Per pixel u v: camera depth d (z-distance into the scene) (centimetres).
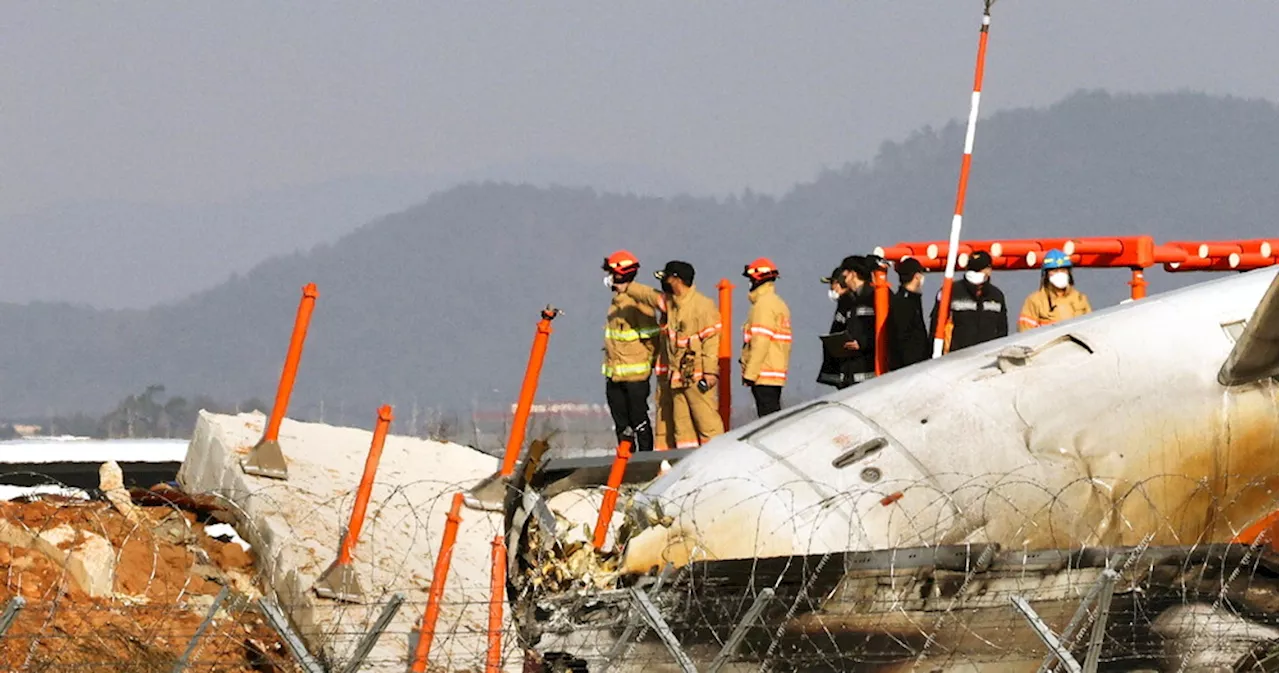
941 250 8269
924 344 7881
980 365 5666
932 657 4831
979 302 7781
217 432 6525
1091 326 5819
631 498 5344
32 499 5953
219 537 5912
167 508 5875
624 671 4700
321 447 6800
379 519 6134
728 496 5144
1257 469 5622
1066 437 5438
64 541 5256
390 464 6825
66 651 4638
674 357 8056
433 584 4731
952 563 4831
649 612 4212
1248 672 4953
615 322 8319
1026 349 5681
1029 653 4866
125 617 4959
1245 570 5078
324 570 5594
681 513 5134
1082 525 5369
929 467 5259
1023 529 5269
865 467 5231
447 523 4756
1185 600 5056
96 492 5909
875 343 8050
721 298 8569
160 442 8812
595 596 4800
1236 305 5869
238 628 5181
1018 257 8462
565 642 4788
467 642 5362
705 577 4756
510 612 5209
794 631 4756
